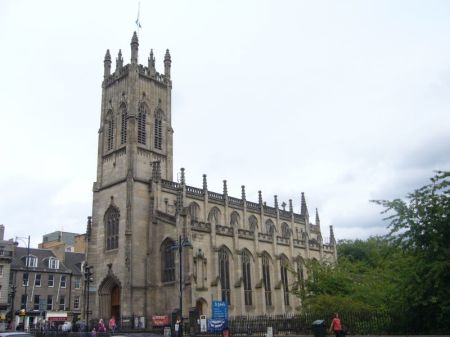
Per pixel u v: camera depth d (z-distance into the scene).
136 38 95.38
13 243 107.75
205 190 97.00
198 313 69.88
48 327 82.94
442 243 37.28
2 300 101.44
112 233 85.69
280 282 96.38
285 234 119.56
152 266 79.94
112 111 95.19
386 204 41.53
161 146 94.88
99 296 83.06
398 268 41.12
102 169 92.31
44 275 113.00
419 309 38.41
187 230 76.62
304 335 49.00
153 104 95.62
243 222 105.88
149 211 84.12
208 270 80.31
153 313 77.25
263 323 58.19
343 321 45.75
